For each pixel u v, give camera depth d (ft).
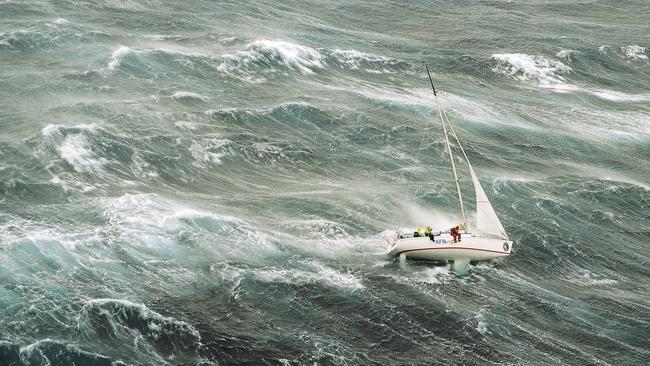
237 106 252.01
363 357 136.56
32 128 218.79
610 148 257.96
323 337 141.38
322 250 173.88
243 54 294.25
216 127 234.58
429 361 137.18
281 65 297.94
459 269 171.01
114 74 265.54
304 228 183.01
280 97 266.16
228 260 164.86
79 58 276.82
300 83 285.23
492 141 252.01
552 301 161.07
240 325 142.61
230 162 217.15
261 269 162.71
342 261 170.19
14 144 207.82
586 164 242.17
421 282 164.45
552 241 188.24
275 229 180.75
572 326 152.46
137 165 206.49
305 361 133.59
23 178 190.60
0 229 164.45
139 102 245.04
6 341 128.98
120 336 134.92
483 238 173.37
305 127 244.42
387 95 282.77
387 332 144.97
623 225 201.36
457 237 171.63
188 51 294.87
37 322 135.13
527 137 258.98
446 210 200.85
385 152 234.17
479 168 228.22
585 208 207.92
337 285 159.63
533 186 217.77
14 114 228.22
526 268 175.32
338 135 241.35
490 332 147.43
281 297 153.17
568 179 225.76
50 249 158.51
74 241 162.91
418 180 217.56
